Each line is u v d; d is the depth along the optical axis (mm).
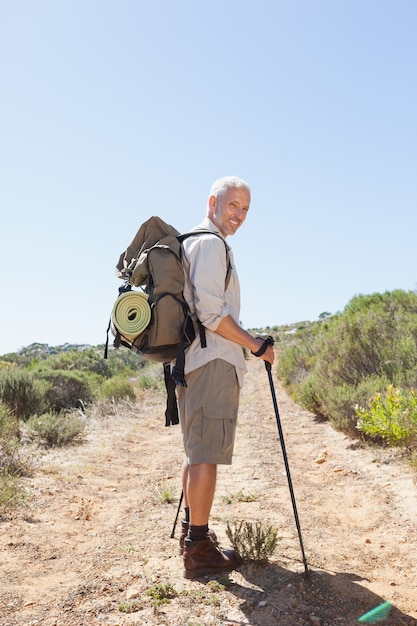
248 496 5207
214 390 3264
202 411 3256
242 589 3090
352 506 4969
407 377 9078
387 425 6711
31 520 4707
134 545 3965
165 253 3357
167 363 3713
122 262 3656
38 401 11320
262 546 3482
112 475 6738
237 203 3578
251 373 25344
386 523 4418
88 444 8852
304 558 3221
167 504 5180
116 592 3145
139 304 3295
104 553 3865
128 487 6164
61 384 13586
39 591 3295
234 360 3332
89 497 5586
